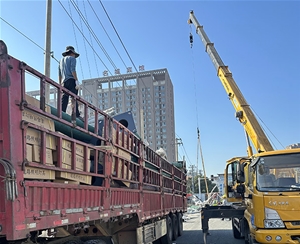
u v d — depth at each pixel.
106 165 5.75
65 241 5.16
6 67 3.41
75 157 4.60
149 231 9.33
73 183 4.57
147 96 82.75
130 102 73.19
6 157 3.28
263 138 9.90
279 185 7.34
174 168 14.49
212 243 12.67
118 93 73.06
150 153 9.55
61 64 7.74
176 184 15.09
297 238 6.87
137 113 71.94
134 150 7.80
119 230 7.65
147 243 8.94
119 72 64.44
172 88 98.50
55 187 4.02
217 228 18.86
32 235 3.97
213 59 14.07
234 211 9.74
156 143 87.12
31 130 3.67
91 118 6.29
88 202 5.00
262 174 7.57
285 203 7.06
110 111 9.17
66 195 4.31
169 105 91.69
